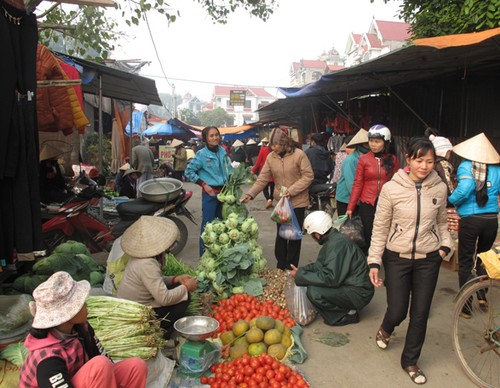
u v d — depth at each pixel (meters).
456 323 3.53
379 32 40.06
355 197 5.08
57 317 2.08
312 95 10.86
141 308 3.20
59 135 7.52
